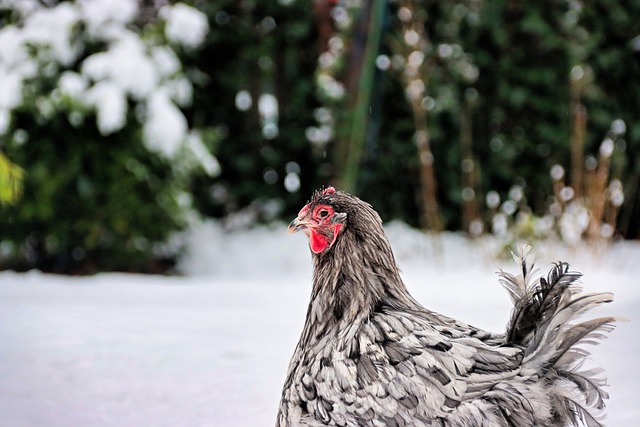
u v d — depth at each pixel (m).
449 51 11.41
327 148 11.77
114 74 9.72
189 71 11.70
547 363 2.92
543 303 3.05
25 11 10.42
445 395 2.94
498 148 11.47
